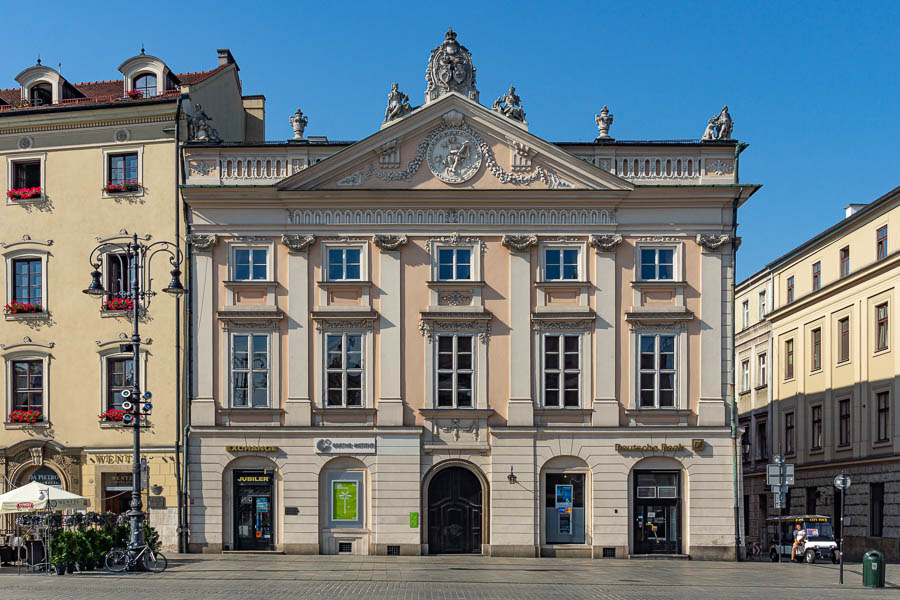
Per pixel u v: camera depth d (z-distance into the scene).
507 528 38.72
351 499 39.19
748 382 68.94
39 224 41.50
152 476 39.53
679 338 39.72
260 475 39.28
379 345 39.62
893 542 46.47
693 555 38.78
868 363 50.31
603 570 33.28
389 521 38.84
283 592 25.52
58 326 41.00
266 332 39.75
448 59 40.44
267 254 40.09
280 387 39.59
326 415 39.41
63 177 41.53
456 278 40.00
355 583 28.03
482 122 40.03
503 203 39.97
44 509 33.47
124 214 40.91
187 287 39.94
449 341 39.78
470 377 39.59
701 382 39.56
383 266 39.84
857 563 42.88
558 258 40.06
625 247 40.00
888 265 48.06
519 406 39.25
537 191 39.66
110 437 40.09
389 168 40.06
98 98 43.09
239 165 40.59
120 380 40.66
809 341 58.03
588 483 39.12
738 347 71.38
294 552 38.69
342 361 39.66
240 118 49.94
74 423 40.44
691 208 40.03
